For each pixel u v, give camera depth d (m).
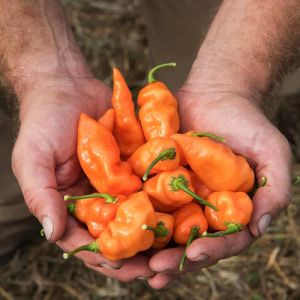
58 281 0.74
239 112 0.50
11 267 0.76
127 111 0.50
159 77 0.82
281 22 0.53
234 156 0.46
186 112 0.53
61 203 0.44
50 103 0.50
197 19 0.75
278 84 0.55
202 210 0.46
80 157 0.47
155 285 0.47
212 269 0.74
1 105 0.60
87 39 0.95
